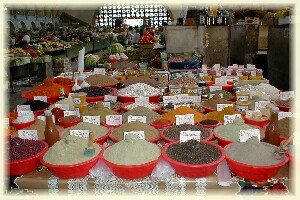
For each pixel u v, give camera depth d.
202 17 6.12
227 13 6.59
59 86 3.89
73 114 2.99
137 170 1.99
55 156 2.06
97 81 4.32
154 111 3.12
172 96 3.42
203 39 5.92
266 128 2.33
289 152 2.08
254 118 2.76
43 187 2.07
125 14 23.97
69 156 2.05
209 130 2.56
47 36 14.87
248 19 7.23
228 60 6.40
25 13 17.62
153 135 2.47
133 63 6.01
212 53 6.39
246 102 3.13
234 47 8.19
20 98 7.68
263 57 7.31
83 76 4.66
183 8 6.50
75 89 3.90
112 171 2.10
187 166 1.97
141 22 23.48
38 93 3.70
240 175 2.05
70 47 13.59
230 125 2.49
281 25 6.59
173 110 2.99
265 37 7.22
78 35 16.77
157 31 16.03
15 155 2.12
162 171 2.08
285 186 2.02
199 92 3.79
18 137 2.38
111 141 2.58
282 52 6.49
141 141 2.18
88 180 2.05
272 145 2.22
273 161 2.00
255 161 2.00
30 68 9.80
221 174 2.05
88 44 16.78
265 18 7.41
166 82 4.21
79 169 2.02
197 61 5.42
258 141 2.13
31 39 13.62
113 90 3.90
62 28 19.98
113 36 18.36
